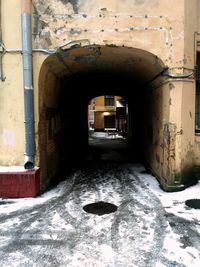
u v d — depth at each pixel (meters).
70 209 5.64
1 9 6.36
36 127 6.56
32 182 6.27
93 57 7.41
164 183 6.96
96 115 35.50
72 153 12.21
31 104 6.36
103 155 13.79
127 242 4.19
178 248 3.99
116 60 7.75
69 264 3.62
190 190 6.60
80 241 4.25
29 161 6.36
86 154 14.18
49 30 6.39
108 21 6.39
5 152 6.55
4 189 6.26
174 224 4.80
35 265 3.61
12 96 6.47
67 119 10.74
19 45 6.40
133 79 10.12
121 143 20.02
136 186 7.39
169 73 6.45
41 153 6.83
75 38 6.41
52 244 4.16
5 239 4.35
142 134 11.20
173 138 6.52
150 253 3.86
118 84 12.65
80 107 14.83
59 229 4.69
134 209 5.57
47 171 7.48
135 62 7.63
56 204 5.95
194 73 6.73
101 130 35.53
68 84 9.95
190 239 4.26
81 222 4.97
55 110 8.47
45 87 7.18
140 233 4.48
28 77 6.29
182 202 5.88
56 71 7.64
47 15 6.37
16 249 4.03
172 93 6.48
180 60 6.39
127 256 3.79
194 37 6.74
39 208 5.70
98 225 4.82
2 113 6.51
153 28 6.41
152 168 8.84
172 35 6.39
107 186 7.48
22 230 4.66
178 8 6.38
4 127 6.52
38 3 6.34
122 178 8.45
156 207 5.63
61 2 6.35
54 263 3.65
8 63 6.43
